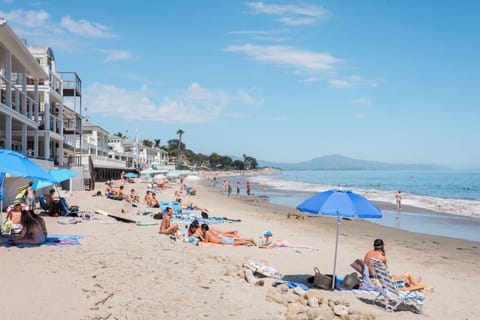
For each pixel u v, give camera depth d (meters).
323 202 7.71
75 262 8.83
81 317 5.84
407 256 14.08
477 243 17.41
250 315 6.42
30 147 30.81
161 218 19.41
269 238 13.78
